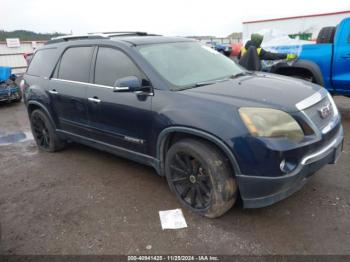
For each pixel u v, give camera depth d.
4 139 6.54
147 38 4.14
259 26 13.70
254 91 3.21
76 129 4.62
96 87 4.08
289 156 2.73
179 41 4.30
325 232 2.91
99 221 3.33
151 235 3.05
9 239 3.15
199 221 3.21
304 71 6.64
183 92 3.28
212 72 3.94
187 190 3.36
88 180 4.29
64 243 3.03
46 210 3.63
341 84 6.12
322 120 3.11
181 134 3.26
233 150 2.82
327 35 6.61
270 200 2.84
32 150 5.70
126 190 3.94
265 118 2.78
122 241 3.00
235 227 3.07
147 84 3.51
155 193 3.81
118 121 3.83
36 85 5.14
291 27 12.91
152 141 3.51
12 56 23.97
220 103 2.98
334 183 3.72
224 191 3.01
